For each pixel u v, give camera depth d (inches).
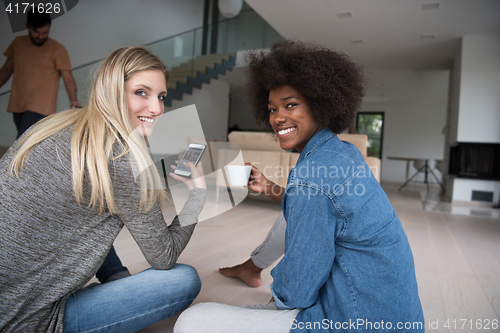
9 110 109.6
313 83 24.7
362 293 22.0
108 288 26.3
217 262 60.4
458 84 201.6
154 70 27.5
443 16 169.8
